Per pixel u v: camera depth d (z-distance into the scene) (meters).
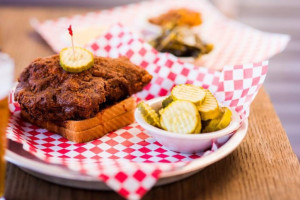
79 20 0.79
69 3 1.13
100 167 0.35
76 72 0.45
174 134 0.40
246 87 0.46
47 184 0.37
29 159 0.36
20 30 0.75
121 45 0.56
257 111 0.51
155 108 0.46
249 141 0.44
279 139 0.45
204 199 0.35
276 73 1.19
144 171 0.34
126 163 0.35
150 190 0.36
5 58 0.35
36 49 0.67
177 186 0.37
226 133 0.40
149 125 0.42
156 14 0.76
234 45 0.69
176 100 0.42
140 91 0.52
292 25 1.18
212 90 0.50
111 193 0.36
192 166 0.35
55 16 0.84
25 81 0.47
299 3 1.16
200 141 0.40
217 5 1.11
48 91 0.44
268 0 1.16
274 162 0.40
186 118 0.40
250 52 0.66
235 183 0.37
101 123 0.46
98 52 0.57
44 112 0.45
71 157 0.42
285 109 1.17
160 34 0.65
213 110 0.41
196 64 0.61
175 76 0.52
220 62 0.62
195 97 0.42
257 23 1.18
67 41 0.62
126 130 0.48
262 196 0.35
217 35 0.74
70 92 0.43
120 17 0.81
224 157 0.41
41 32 0.72
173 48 0.61
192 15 0.69
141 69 0.49
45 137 0.46
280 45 0.69
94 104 0.43
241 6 1.17
